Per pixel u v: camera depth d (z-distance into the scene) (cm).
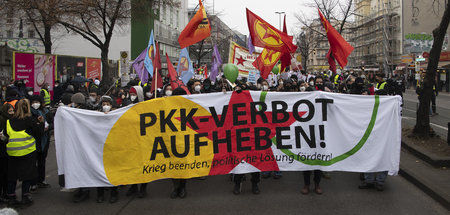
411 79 3831
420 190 581
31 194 588
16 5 1741
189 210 500
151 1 2170
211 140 579
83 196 557
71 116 544
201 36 728
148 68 819
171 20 4816
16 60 1695
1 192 559
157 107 572
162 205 524
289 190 589
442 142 803
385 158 578
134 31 3941
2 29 3547
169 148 566
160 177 559
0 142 530
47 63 1858
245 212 488
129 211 502
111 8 1944
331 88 937
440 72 3145
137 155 557
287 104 593
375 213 480
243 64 1177
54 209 515
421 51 4644
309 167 579
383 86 943
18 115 520
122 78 1587
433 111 1473
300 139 588
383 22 5109
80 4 1736
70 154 536
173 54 4903
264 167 579
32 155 529
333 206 508
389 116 587
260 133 587
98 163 545
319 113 592
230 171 574
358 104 591
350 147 584
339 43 721
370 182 588
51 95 1872
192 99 582
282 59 884
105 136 552
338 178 662
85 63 2177
